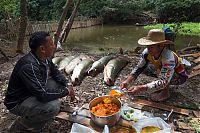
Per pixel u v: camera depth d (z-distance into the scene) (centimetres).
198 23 1658
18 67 291
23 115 308
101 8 2033
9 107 307
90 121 334
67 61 570
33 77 283
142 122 306
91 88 445
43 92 285
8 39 1119
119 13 2023
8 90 306
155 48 341
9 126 334
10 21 1177
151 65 420
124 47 1022
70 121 337
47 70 311
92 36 1368
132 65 567
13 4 1470
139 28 1667
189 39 1150
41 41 286
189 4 1783
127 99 388
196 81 460
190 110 357
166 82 335
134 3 2036
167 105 370
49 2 2089
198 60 590
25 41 1067
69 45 1083
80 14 2048
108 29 1680
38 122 318
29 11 2070
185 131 312
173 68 339
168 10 1856
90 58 607
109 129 311
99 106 331
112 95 344
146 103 376
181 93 411
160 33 334
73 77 469
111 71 485
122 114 334
